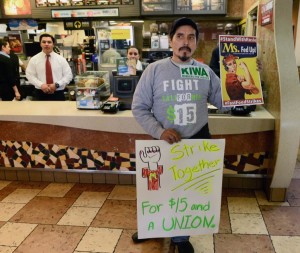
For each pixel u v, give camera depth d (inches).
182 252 71.4
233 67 66.4
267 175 104.6
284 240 81.7
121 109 109.7
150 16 194.1
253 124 98.3
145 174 64.6
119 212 97.1
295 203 100.3
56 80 148.3
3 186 116.9
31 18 203.0
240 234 84.5
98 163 112.6
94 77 110.5
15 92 171.2
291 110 89.5
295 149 91.2
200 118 63.6
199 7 186.9
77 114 105.9
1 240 83.7
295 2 181.6
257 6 122.1
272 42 96.8
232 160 106.1
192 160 64.7
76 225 90.4
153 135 63.6
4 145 116.4
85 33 209.6
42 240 83.6
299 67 175.0
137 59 125.1
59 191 111.9
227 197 104.7
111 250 79.2
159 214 67.3
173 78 60.7
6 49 166.4
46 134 111.3
